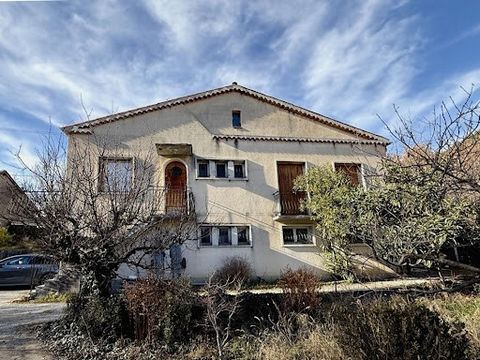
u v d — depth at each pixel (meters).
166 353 7.45
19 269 16.12
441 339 4.63
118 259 8.80
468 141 4.44
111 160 13.77
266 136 18.34
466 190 4.52
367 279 14.79
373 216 6.84
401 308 5.11
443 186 4.61
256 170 17.73
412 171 4.91
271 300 9.31
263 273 16.30
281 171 18.20
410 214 5.79
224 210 16.83
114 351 7.41
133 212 9.10
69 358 7.02
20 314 10.66
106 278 8.81
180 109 17.69
